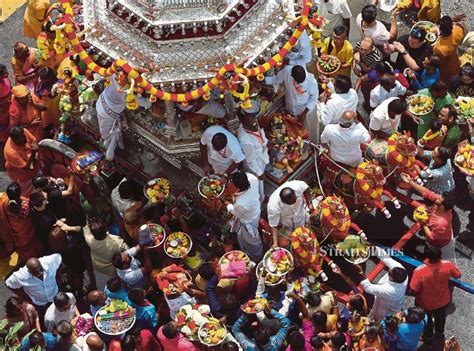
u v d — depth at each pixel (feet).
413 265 44.04
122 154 46.26
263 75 40.78
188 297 41.34
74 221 45.70
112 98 43.55
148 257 42.55
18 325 38.70
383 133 45.11
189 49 40.86
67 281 44.45
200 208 44.73
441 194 43.98
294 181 42.78
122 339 40.14
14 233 44.39
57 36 41.42
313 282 41.93
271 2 41.88
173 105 42.73
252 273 42.14
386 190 44.24
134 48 41.06
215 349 39.86
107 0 41.57
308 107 44.83
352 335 41.04
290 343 39.19
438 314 42.70
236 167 43.19
